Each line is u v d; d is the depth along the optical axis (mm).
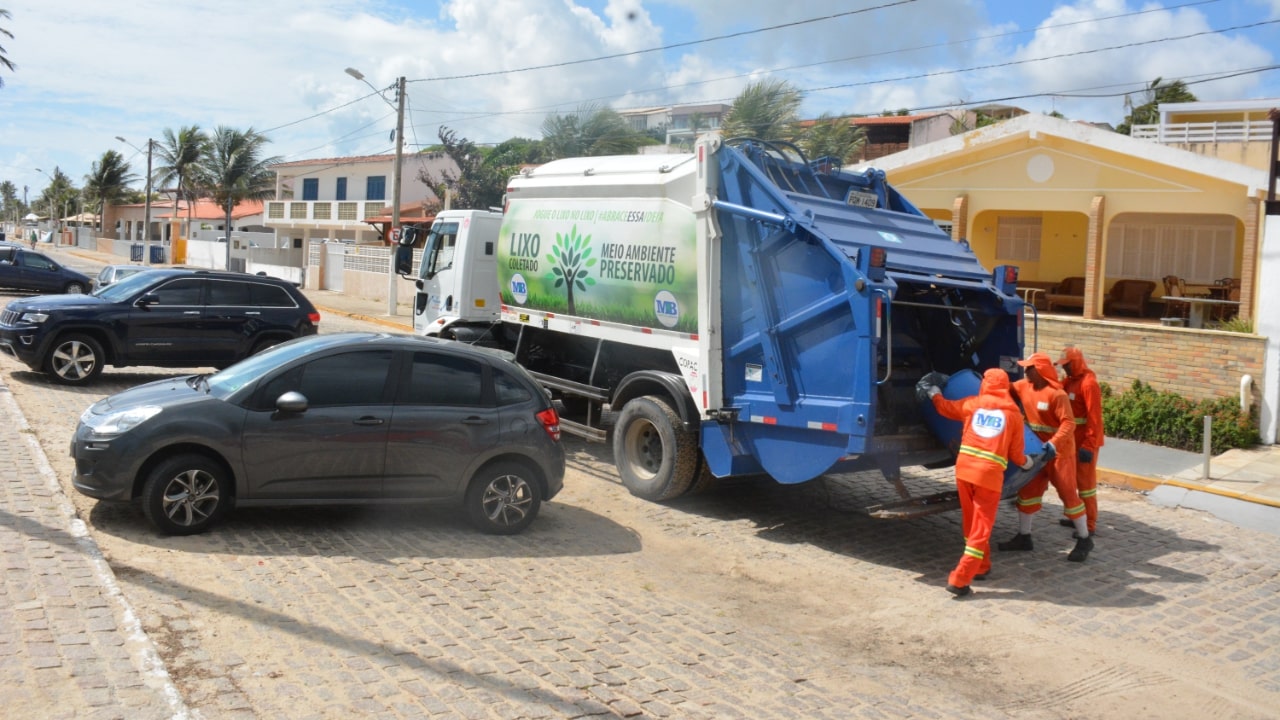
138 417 7062
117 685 4629
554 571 7289
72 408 11914
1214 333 13836
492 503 8062
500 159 40625
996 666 6086
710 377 9062
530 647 5738
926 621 6828
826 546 8594
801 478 8422
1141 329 14531
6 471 8445
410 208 46094
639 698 5180
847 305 7906
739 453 8969
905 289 8734
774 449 8656
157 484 7027
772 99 23359
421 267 14391
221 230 61406
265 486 7320
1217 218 19172
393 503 7715
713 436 9156
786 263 8461
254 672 5016
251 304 14445
